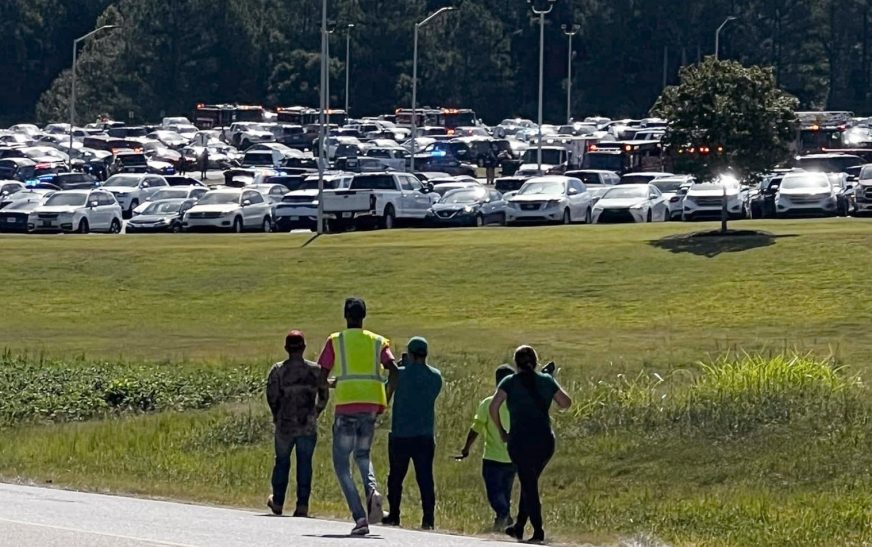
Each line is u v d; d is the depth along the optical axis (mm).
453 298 149500
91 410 97125
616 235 175250
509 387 54469
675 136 160500
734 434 79750
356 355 56281
